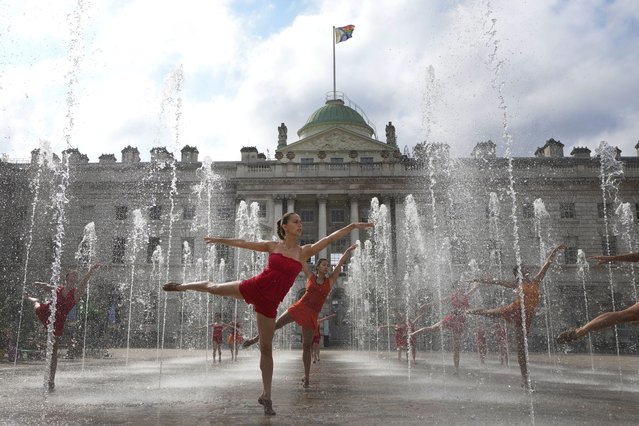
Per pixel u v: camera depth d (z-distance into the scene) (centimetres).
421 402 649
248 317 4462
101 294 4862
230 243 567
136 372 1287
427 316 3331
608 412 565
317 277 877
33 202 4728
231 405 611
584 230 4906
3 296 2928
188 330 4731
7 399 678
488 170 4850
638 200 4969
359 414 539
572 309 4706
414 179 5209
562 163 4994
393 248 4978
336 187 5300
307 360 871
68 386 877
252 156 5684
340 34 6538
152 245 5197
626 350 3847
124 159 5528
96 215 5178
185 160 5659
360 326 4244
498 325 1603
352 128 6247
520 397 712
